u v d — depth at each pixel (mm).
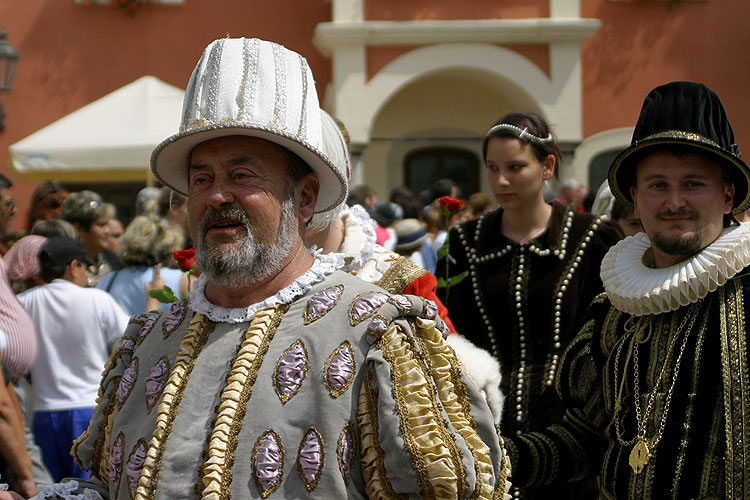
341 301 2025
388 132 13820
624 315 2455
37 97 13055
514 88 12500
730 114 13188
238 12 13094
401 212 8359
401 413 1883
